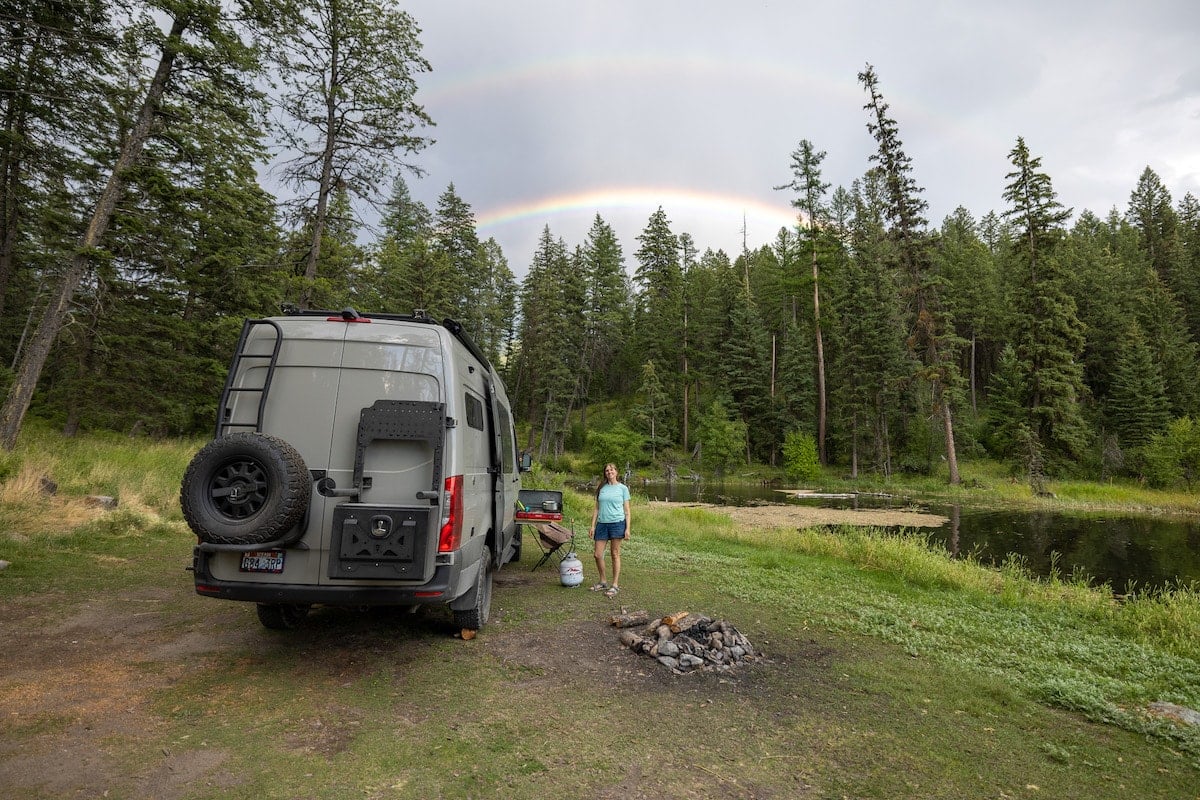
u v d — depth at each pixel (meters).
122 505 10.12
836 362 52.06
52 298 12.86
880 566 10.84
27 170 15.54
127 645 4.66
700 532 15.63
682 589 7.84
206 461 3.88
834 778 3.08
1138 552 16.34
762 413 54.62
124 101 13.72
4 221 17.00
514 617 6.04
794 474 45.78
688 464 52.81
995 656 5.66
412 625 5.55
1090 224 78.56
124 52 12.66
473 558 4.91
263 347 4.46
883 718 3.94
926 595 8.83
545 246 62.44
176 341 21.11
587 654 4.95
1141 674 5.46
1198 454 36.19
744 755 3.30
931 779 3.12
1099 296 49.31
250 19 14.30
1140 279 55.00
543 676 4.40
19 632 4.80
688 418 60.44
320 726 3.40
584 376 63.09
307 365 4.38
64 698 3.62
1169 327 46.47
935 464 43.84
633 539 13.53
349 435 4.25
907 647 5.69
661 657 4.81
